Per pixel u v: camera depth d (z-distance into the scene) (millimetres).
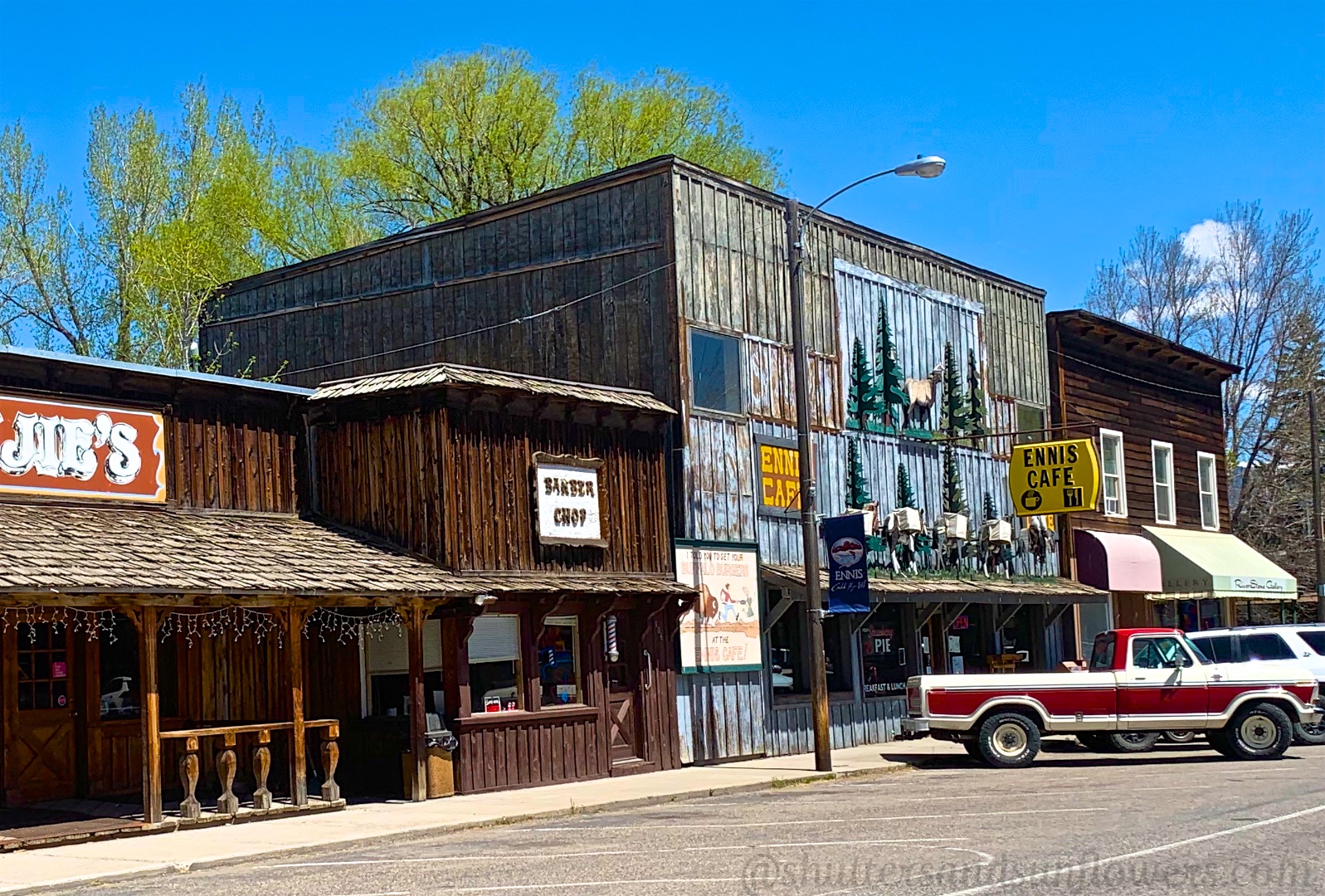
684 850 12672
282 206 36469
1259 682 21375
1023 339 31609
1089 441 28234
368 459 19266
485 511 19000
